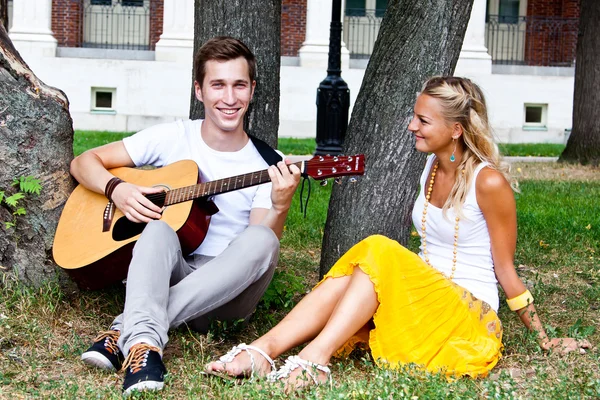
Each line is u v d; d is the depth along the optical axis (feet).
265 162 13.84
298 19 65.31
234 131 13.67
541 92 64.95
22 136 14.25
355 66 64.03
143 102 61.72
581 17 45.14
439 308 12.07
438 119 12.34
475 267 12.73
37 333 13.20
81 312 14.24
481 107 12.45
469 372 11.94
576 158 45.37
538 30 67.97
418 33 15.34
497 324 12.61
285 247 22.21
